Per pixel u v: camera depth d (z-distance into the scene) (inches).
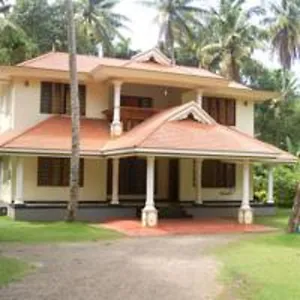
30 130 1017.5
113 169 1034.7
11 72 1030.4
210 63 1903.3
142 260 567.2
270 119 2112.5
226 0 1930.4
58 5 1898.4
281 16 1882.4
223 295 404.2
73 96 875.4
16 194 995.3
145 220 886.4
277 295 398.3
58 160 1053.2
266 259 568.4
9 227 846.5
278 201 1322.6
